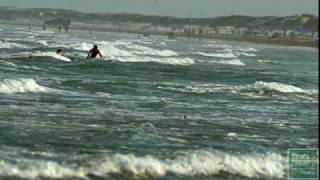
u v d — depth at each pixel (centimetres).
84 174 4969
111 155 5494
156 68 16675
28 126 6706
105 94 10125
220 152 5847
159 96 10375
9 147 5628
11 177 4678
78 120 7338
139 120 7656
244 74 16488
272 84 12506
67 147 5838
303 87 13900
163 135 6794
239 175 5456
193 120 8006
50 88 10106
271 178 5500
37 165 4966
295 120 8800
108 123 7275
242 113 9088
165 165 5362
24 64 14550
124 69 15550
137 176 5084
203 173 5359
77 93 9925
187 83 13125
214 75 15825
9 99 8569
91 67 15338
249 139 7031
